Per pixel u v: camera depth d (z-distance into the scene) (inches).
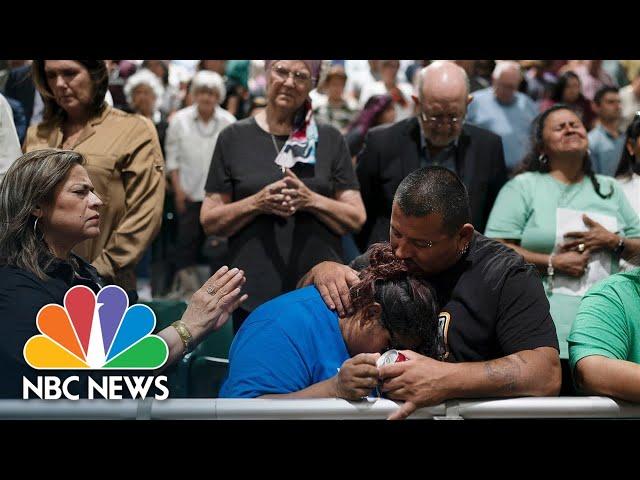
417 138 132.3
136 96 193.0
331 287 86.2
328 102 221.0
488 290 86.4
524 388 81.2
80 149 117.0
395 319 82.3
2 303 84.4
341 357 84.7
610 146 189.5
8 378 83.0
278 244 119.7
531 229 125.3
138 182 118.9
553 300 122.2
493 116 186.7
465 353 86.5
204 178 188.5
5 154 120.7
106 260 115.4
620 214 126.3
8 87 161.8
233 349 87.2
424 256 84.7
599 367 84.1
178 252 186.5
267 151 123.0
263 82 234.7
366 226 135.6
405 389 78.7
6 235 88.0
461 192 84.0
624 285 90.4
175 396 104.5
